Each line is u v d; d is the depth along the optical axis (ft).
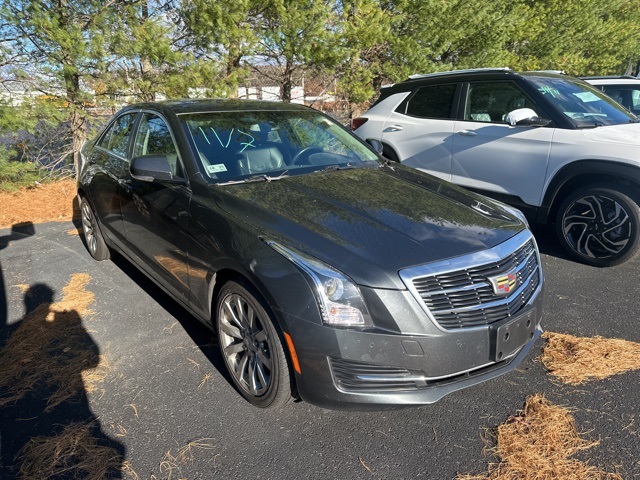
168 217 11.35
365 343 7.88
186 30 28.48
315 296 7.93
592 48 51.13
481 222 9.73
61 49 24.49
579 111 17.30
